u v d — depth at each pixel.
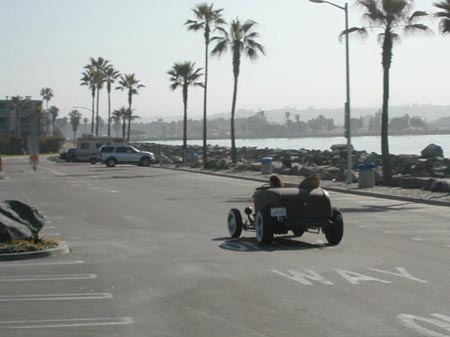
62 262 15.08
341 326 9.44
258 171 58.56
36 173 60.66
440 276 13.09
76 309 10.65
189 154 87.62
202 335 9.09
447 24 35.88
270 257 15.53
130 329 9.43
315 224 17.22
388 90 40.34
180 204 29.48
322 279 12.84
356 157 66.19
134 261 15.16
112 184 44.50
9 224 16.45
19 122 153.88
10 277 13.32
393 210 26.78
